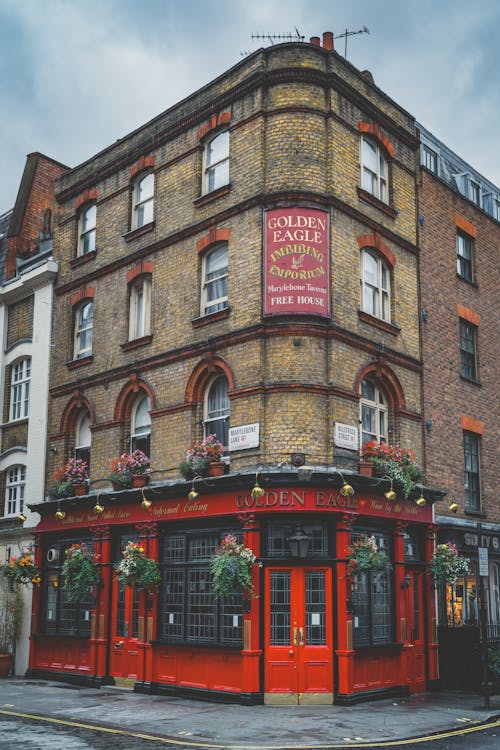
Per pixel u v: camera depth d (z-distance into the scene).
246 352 15.72
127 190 19.91
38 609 19.62
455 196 20.98
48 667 19.03
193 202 17.81
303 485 14.51
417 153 19.67
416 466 17.12
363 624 15.27
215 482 15.18
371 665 15.15
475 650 16.72
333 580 14.52
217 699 14.63
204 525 15.84
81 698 15.45
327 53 16.94
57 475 19.64
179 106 18.75
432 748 10.77
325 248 15.90
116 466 17.86
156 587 16.36
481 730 12.34
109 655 17.53
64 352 20.88
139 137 19.78
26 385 22.50
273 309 15.45
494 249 22.47
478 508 19.92
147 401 18.47
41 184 26.20
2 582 21.39
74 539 19.16
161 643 15.93
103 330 19.70
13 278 23.64
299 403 15.07
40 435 21.05
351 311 16.38
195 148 18.11
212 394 16.88
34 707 14.30
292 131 16.34
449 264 20.22
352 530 15.24
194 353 16.86
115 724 12.47
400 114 19.16
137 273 18.95
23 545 21.06
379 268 17.70
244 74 17.17
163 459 17.20
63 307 21.28
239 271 16.31
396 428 17.38
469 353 20.69
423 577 17.28
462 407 19.75
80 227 21.53
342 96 17.19
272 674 14.23
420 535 17.47
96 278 20.30
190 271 17.55
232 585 14.50
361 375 16.34
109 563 17.81
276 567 14.55
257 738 11.31
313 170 16.22
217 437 16.56
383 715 13.21
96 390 19.52
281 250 15.69
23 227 25.23
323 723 12.44
